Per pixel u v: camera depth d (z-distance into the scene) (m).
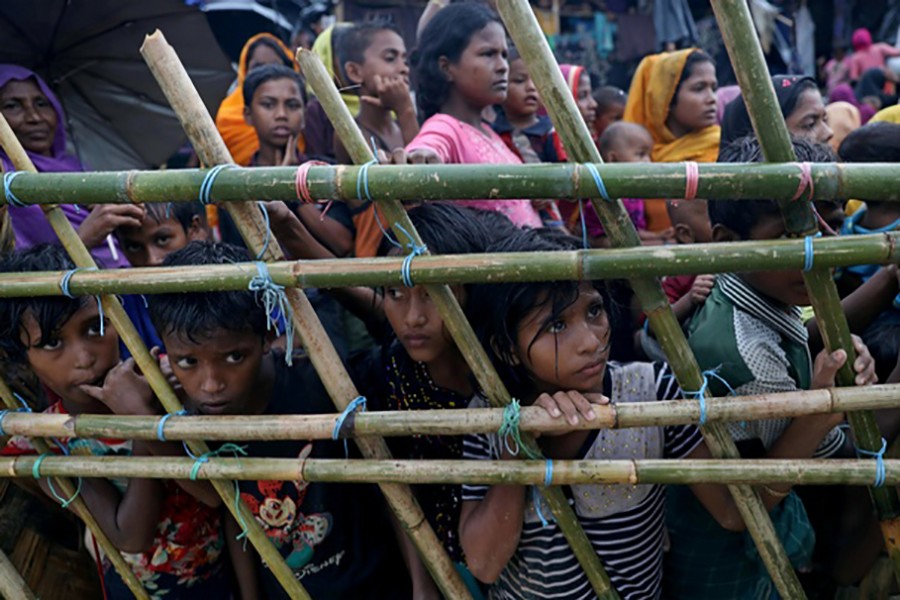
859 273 1.98
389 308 1.48
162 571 1.63
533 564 1.45
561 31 6.75
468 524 1.41
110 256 2.32
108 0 2.47
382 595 1.70
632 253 1.17
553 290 1.27
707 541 1.61
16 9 2.39
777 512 1.56
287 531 1.58
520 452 1.32
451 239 1.44
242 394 1.47
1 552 1.61
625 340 2.38
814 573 1.84
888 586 1.70
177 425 1.37
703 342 1.49
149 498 1.51
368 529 1.69
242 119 3.52
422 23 3.02
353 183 1.18
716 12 1.09
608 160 3.01
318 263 1.25
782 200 1.15
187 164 4.04
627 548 1.43
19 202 1.29
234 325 1.38
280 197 1.21
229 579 1.74
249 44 3.75
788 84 2.47
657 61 3.31
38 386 1.74
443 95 2.36
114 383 1.46
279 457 1.53
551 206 2.51
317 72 1.20
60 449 1.59
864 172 1.12
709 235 2.28
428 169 1.16
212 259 1.46
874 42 7.15
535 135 2.88
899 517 1.38
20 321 1.42
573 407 1.25
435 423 1.29
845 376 1.27
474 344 1.28
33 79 2.41
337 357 1.36
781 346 1.51
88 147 2.66
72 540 1.86
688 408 1.23
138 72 2.62
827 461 1.26
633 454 1.40
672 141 3.32
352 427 1.31
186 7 2.60
